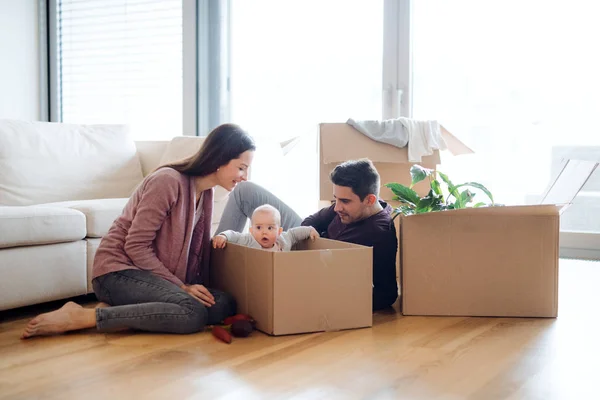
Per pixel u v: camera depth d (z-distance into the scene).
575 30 3.48
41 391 1.53
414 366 1.73
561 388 1.57
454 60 3.68
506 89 3.60
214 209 2.92
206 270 2.36
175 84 4.30
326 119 3.92
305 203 3.93
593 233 3.57
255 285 2.11
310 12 3.92
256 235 2.34
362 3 3.82
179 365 1.73
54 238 2.41
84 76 4.59
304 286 2.04
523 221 2.24
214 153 2.15
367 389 1.55
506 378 1.63
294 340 1.98
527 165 3.59
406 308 2.29
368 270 2.12
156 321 2.02
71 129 3.28
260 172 3.50
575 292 2.70
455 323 2.19
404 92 3.76
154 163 3.42
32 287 2.35
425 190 2.93
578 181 2.21
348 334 2.05
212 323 2.17
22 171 3.00
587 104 3.49
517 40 3.57
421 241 2.27
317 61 3.92
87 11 4.55
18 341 1.97
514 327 2.13
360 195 2.31
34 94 4.59
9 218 2.25
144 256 2.12
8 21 4.39
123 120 4.48
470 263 2.26
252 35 4.05
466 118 3.67
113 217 2.66
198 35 4.13
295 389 1.55
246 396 1.50
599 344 1.94
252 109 4.08
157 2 4.32
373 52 3.81
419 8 3.73
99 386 1.57
